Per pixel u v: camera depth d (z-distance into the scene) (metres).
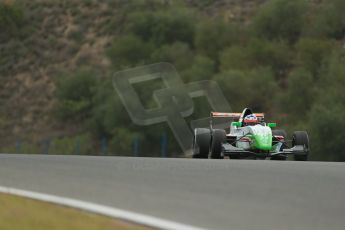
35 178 33.53
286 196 28.50
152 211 24.36
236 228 21.94
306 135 60.59
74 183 31.55
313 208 25.86
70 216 22.70
